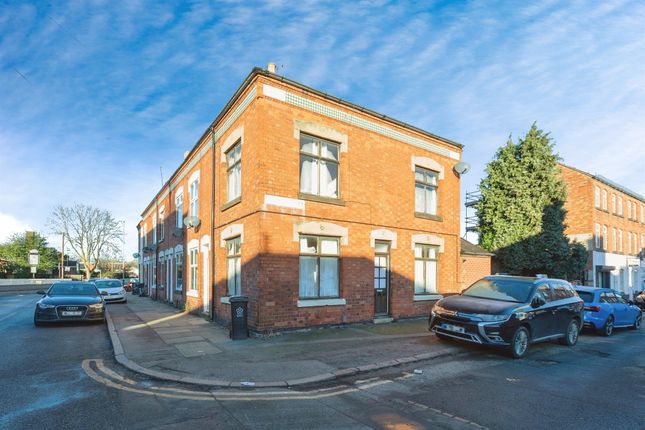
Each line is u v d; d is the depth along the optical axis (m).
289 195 10.49
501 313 8.47
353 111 12.18
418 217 13.98
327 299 11.05
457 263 15.34
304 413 5.06
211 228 13.51
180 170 19.16
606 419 5.10
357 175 12.13
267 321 9.86
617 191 32.16
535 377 7.06
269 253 10.00
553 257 20.45
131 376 6.68
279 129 10.47
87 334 10.81
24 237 56.84
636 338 12.58
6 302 23.19
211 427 4.58
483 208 22.08
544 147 20.78
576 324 10.80
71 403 5.36
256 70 10.08
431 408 5.34
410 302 13.35
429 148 14.65
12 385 6.15
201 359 7.56
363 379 6.67
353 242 11.81
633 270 33.84
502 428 4.74
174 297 19.41
